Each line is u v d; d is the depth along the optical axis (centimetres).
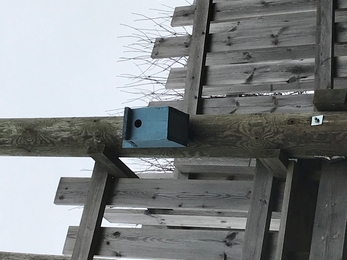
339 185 330
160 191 381
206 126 351
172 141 338
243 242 342
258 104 437
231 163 425
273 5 456
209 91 459
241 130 343
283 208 335
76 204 408
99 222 384
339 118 321
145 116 343
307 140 327
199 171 442
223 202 365
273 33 446
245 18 464
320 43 417
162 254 366
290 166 341
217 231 358
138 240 375
